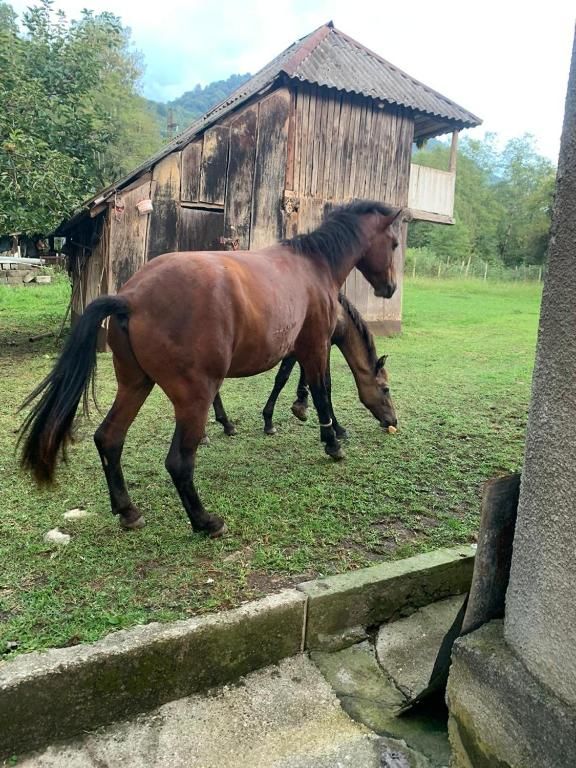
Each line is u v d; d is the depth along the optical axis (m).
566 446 1.37
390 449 4.34
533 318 13.84
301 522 3.08
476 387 6.43
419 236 41.28
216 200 8.79
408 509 3.30
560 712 1.36
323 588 2.32
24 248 25.22
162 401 5.50
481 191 48.50
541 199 43.94
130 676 1.92
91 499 3.29
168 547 2.77
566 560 1.37
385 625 2.46
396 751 1.83
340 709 2.01
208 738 1.86
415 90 10.45
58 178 7.79
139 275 2.73
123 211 8.06
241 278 2.86
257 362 3.04
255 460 4.03
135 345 2.61
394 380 6.73
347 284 10.38
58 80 9.70
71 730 1.85
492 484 1.65
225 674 2.10
